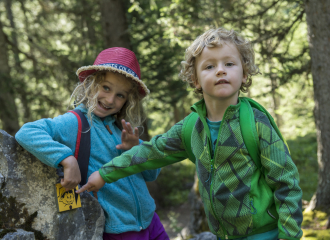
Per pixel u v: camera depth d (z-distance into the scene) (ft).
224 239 5.06
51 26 43.98
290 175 4.49
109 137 5.97
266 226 4.74
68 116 5.56
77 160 5.48
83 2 34.50
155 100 37.37
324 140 15.98
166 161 5.47
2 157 4.75
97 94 5.77
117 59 5.89
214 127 4.90
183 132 5.31
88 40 35.60
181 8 20.38
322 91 15.69
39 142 4.76
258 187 4.68
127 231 5.63
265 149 4.53
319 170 16.47
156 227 6.54
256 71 5.09
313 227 14.74
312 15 15.43
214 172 4.76
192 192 21.21
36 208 4.98
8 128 32.55
